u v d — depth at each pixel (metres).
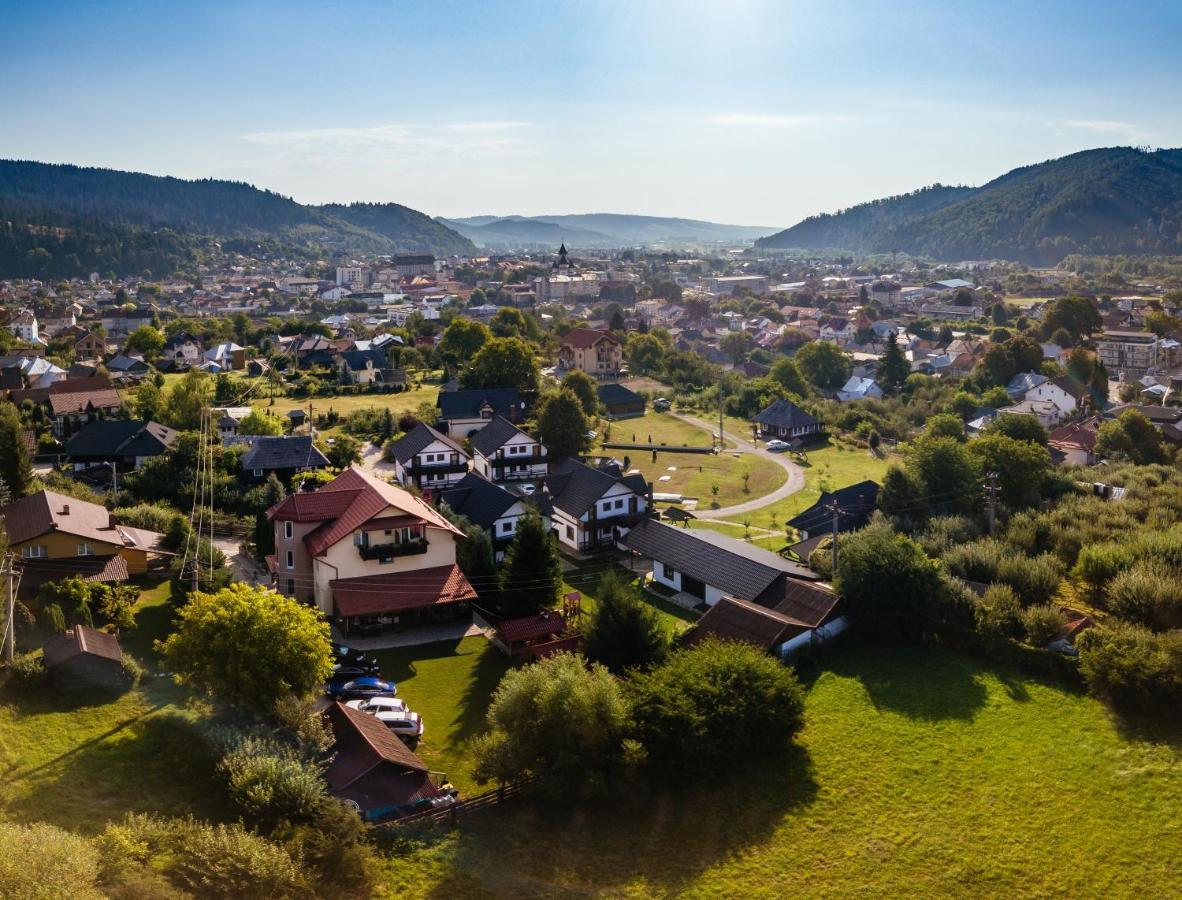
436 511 82.75
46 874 31.67
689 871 41.59
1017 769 49.38
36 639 57.12
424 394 168.62
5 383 154.62
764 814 45.88
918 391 184.88
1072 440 133.62
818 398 192.62
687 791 47.38
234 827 38.50
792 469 126.69
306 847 39.06
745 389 169.00
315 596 71.56
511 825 43.94
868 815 45.97
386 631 68.25
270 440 103.75
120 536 75.00
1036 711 55.00
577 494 90.06
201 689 49.91
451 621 70.25
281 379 179.38
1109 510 86.69
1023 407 163.00
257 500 94.25
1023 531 79.38
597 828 44.25
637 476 91.38
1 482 85.69
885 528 77.56
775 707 50.41
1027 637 61.66
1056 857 42.78
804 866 42.25
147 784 42.81
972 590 66.62
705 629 63.59
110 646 54.19
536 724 46.84
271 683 48.69
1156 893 40.31
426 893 38.78
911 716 54.84
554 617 66.12
